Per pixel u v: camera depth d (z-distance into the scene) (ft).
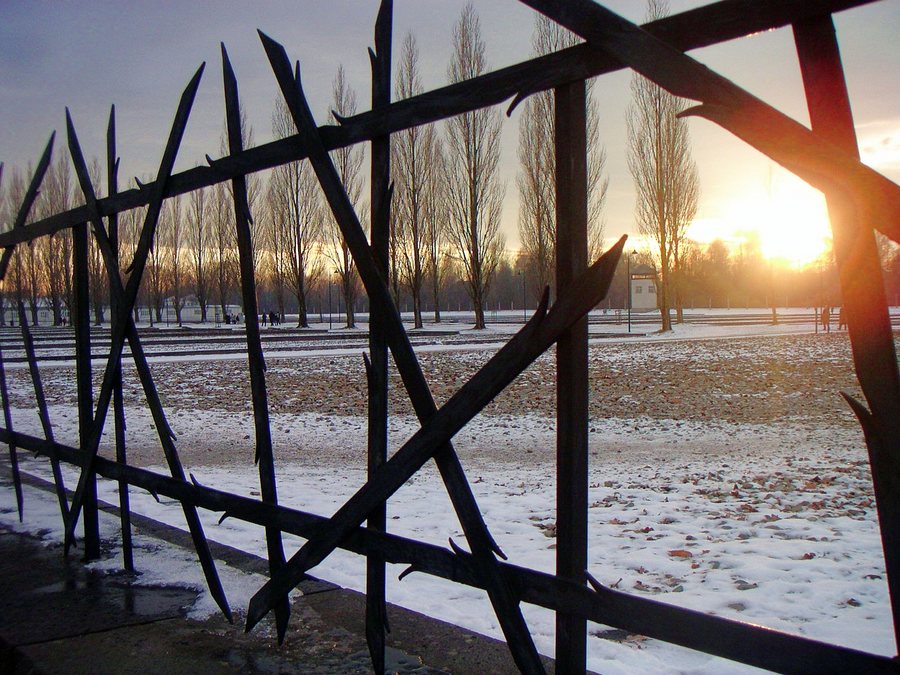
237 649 9.29
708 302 319.27
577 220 5.79
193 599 11.14
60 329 169.68
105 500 21.15
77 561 13.24
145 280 237.04
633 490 23.03
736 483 23.84
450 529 18.15
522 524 18.76
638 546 16.72
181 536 14.90
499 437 34.24
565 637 6.09
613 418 39.27
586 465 6.00
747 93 4.53
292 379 57.62
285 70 8.46
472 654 9.05
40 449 15.05
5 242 16.06
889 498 4.31
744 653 4.95
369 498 7.65
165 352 83.51
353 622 10.18
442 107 6.76
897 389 4.23
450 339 110.73
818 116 4.48
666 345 90.68
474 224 152.66
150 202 10.97
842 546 16.29
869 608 12.64
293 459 29.99
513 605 6.42
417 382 7.14
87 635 9.78
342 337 124.67
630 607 5.51
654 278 262.26
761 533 17.66
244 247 9.36
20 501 16.30
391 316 7.41
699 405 43.42
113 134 12.12
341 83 136.05
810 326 136.15
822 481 23.88
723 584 14.02
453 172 153.28
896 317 140.05
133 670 8.71
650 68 5.07
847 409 41.27
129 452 31.58
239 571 12.51
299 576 8.63
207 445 33.24
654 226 145.28
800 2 4.48
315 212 172.76
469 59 139.23
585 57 5.61
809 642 4.68
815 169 4.36
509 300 340.18
